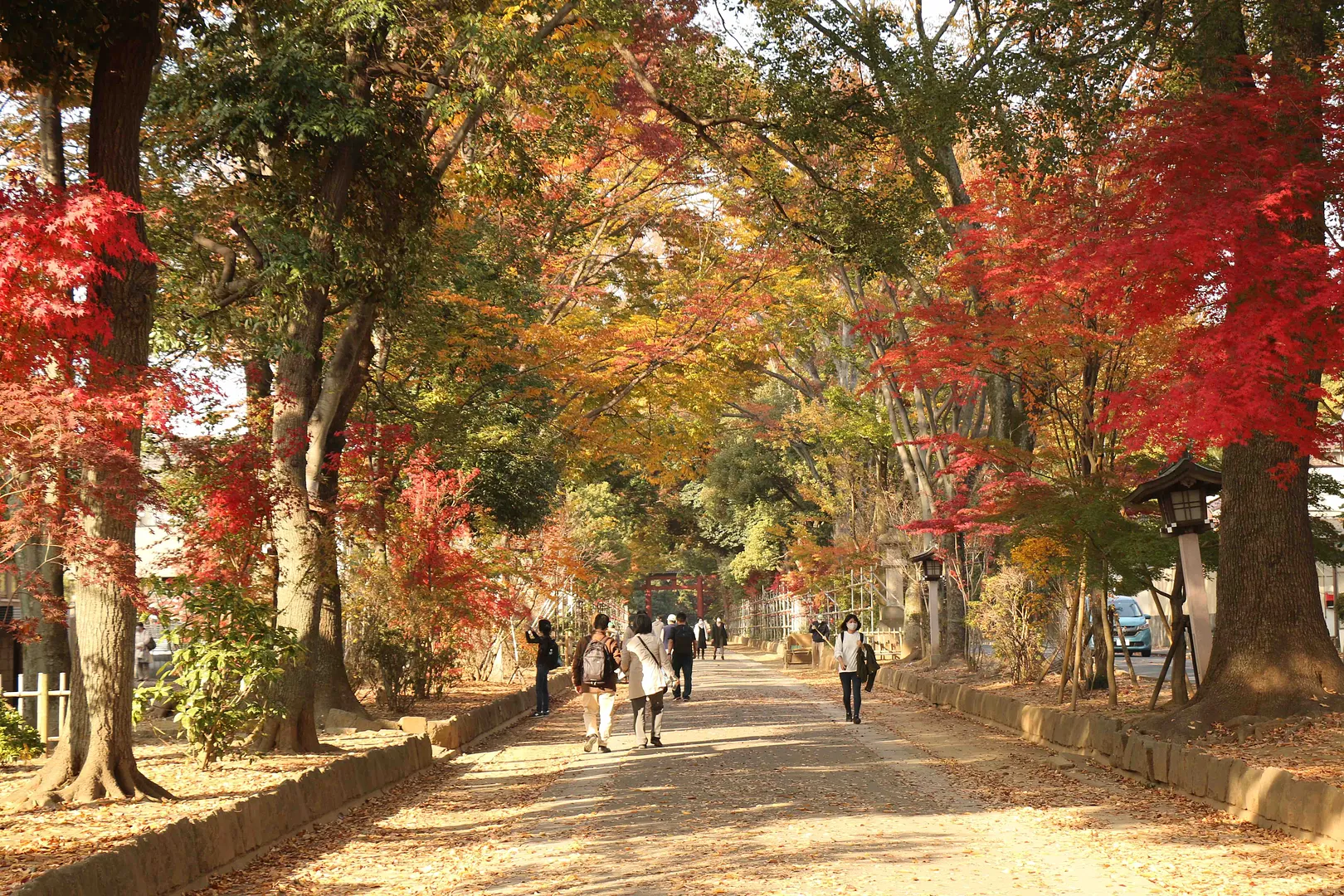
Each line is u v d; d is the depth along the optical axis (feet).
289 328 50.16
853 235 69.92
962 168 90.38
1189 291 36.83
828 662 129.80
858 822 34.30
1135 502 51.65
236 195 54.08
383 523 55.11
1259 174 38.11
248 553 45.32
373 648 64.80
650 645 58.18
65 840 26.94
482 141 64.90
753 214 79.00
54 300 27.17
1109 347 56.03
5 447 27.32
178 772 39.75
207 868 27.76
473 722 62.49
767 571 201.16
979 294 59.98
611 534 176.96
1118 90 57.82
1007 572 75.05
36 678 52.70
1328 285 33.30
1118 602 121.70
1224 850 29.55
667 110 74.43
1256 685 43.78
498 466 92.07
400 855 31.71
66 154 51.39
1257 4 49.26
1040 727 55.01
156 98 48.78
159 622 41.06
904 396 108.37
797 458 182.09
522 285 86.94
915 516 107.14
